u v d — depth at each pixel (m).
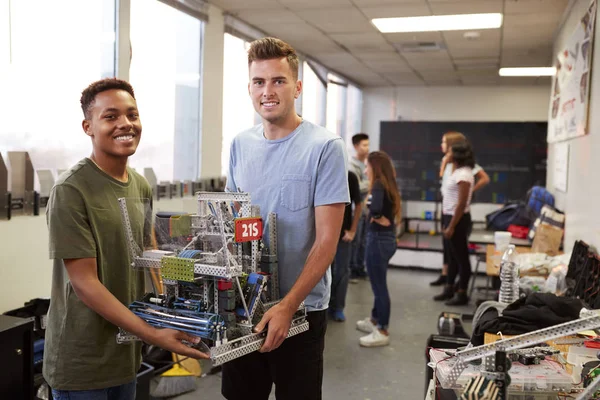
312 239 1.67
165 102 4.32
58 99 3.24
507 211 6.37
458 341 2.46
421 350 4.17
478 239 5.66
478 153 9.58
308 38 6.08
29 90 3.03
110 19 3.68
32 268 3.00
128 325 1.44
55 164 3.23
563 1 4.43
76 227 1.46
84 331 1.55
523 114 9.55
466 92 9.77
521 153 9.44
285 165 1.67
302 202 1.65
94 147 1.61
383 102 10.19
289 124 1.69
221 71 5.03
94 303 1.46
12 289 2.88
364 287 6.30
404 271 7.35
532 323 2.02
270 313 1.45
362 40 6.14
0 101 2.86
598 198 3.38
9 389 2.30
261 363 1.78
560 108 5.33
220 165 5.08
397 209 4.23
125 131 1.57
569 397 1.43
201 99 4.73
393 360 3.95
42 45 3.11
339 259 4.79
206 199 1.48
